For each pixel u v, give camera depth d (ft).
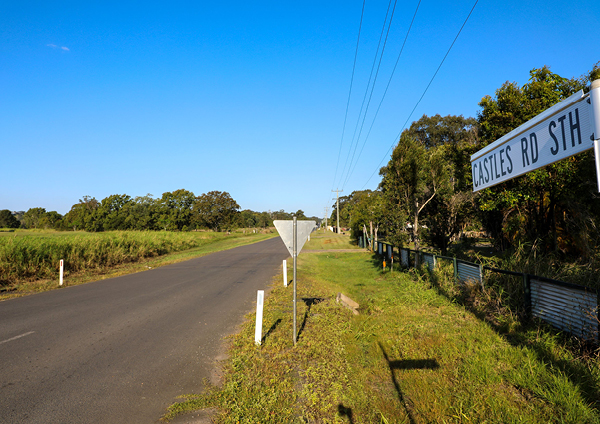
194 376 16.16
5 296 36.86
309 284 42.93
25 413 12.78
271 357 18.40
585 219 25.80
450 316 24.86
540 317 20.59
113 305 31.53
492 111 36.35
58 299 34.63
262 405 13.28
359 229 123.03
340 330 22.95
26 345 20.48
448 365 16.40
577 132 9.09
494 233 48.65
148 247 86.38
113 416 12.62
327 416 12.71
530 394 13.44
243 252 97.96
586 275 21.71
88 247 61.98
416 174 49.11
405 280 40.32
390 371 16.33
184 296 35.76
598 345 15.97
